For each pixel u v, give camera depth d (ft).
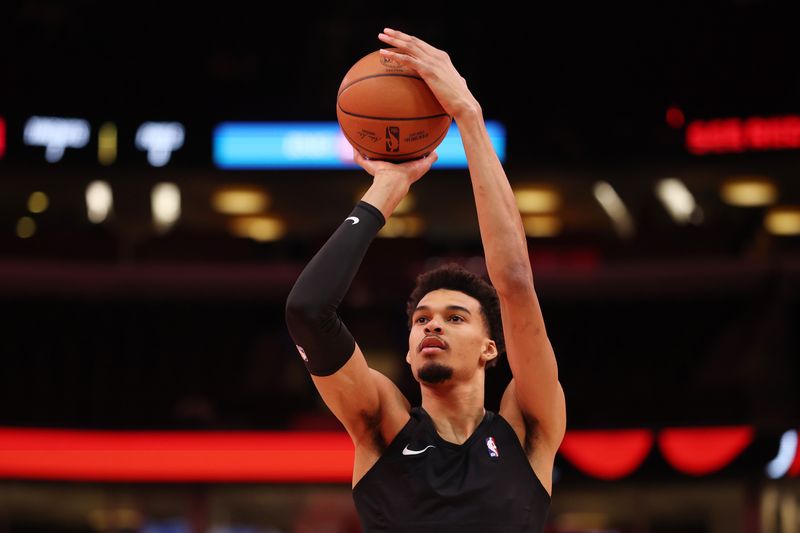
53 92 105.81
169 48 111.24
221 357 106.63
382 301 99.04
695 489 87.76
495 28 113.80
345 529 86.22
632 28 112.06
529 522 21.77
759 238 111.75
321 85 111.86
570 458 88.22
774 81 106.22
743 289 99.55
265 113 105.50
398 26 114.62
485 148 22.97
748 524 86.33
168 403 99.66
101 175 104.53
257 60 114.11
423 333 23.11
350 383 21.98
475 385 23.25
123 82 107.55
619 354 106.52
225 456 87.15
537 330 22.26
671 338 105.91
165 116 106.01
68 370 104.63
